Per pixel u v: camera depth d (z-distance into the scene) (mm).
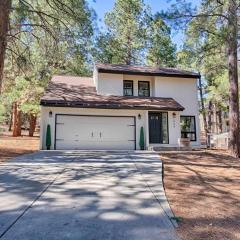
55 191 6855
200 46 16234
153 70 21828
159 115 20172
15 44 13672
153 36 31547
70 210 5531
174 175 9562
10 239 4223
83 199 6266
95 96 19859
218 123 41250
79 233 4477
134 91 21359
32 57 17797
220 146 23312
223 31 13758
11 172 9172
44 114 18438
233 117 15969
